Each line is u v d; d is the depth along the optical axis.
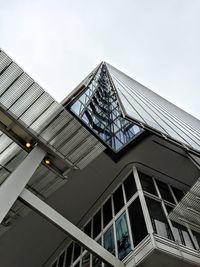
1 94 6.76
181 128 18.14
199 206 8.66
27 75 6.96
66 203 14.77
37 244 15.60
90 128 14.76
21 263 15.86
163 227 9.36
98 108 21.22
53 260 15.52
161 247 7.87
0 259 15.77
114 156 13.80
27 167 6.66
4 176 8.09
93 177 14.13
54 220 7.16
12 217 7.95
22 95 6.91
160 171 13.81
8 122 6.97
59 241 15.61
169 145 13.63
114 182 14.10
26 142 7.16
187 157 13.70
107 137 15.90
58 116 7.09
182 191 13.60
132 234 9.37
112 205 12.93
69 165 7.48
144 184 12.49
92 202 14.63
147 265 7.84
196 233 9.94
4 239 15.40
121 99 16.00
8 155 8.01
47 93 7.03
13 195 6.10
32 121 6.97
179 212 8.90
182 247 8.37
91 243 7.69
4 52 6.83
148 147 13.77
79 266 11.91
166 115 21.19
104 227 12.08
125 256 8.67
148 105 20.84
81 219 14.94
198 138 18.11
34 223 15.10
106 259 7.77
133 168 13.58
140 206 10.39
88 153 7.50
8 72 6.89
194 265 7.97
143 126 11.96
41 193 7.97
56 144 7.20
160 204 10.95
